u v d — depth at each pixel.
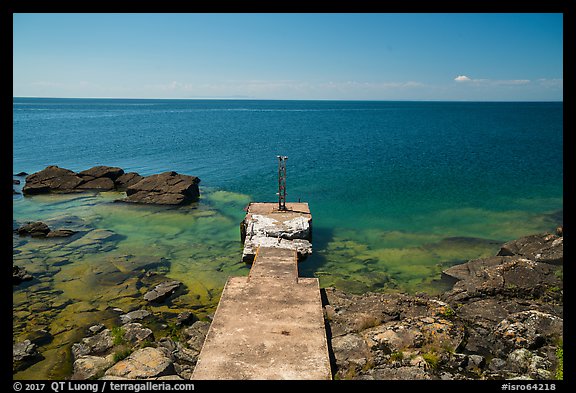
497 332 13.96
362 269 21.98
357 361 12.39
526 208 33.44
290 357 12.00
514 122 127.31
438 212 32.34
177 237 26.69
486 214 31.84
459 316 15.49
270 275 17.84
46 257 22.62
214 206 34.19
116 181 40.94
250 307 14.88
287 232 24.14
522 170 48.00
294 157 58.44
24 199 35.91
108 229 27.86
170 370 12.04
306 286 16.72
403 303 16.14
